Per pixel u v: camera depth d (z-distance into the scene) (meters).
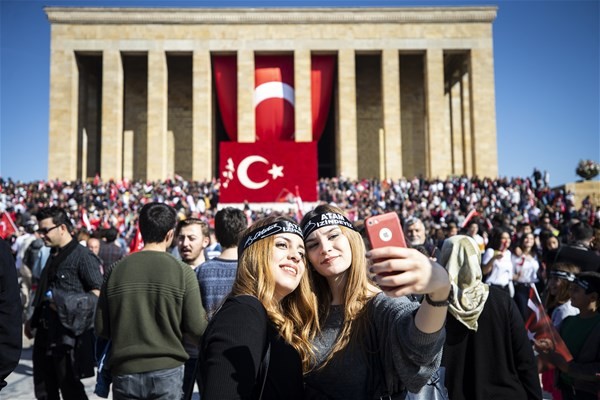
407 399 3.23
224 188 21.00
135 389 4.92
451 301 3.62
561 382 5.71
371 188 41.62
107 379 5.52
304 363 3.12
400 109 56.31
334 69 54.19
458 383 4.51
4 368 4.59
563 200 35.81
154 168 49.81
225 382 2.51
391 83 51.25
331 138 61.38
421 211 29.34
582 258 6.08
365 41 51.62
